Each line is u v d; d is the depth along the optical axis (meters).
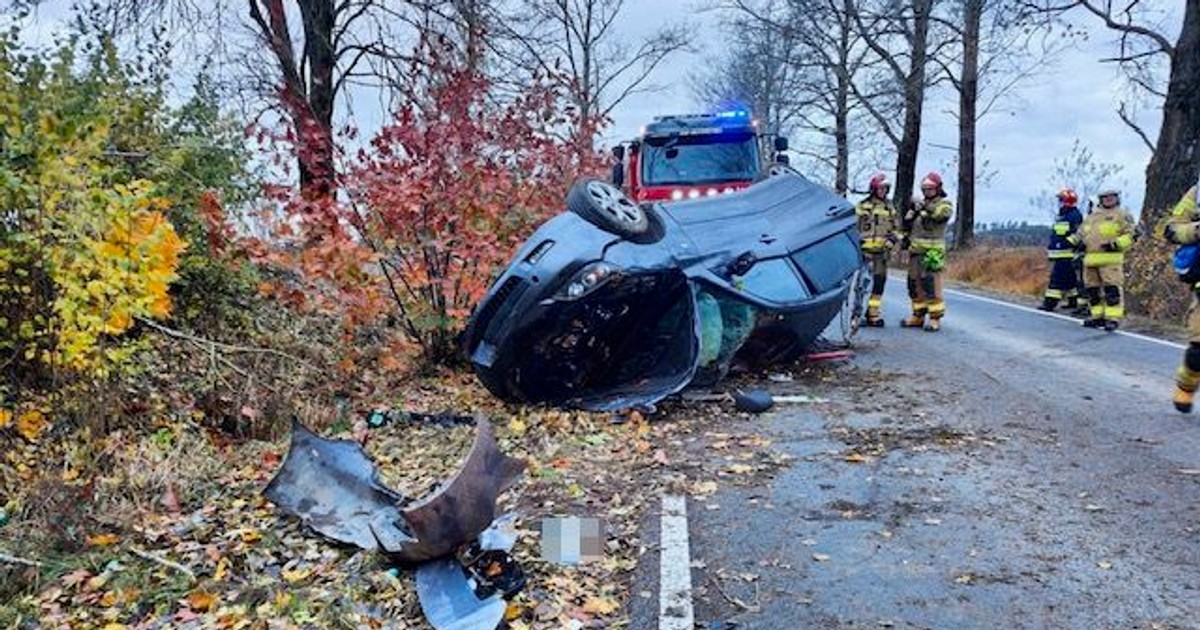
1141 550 3.91
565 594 3.62
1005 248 22.34
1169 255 12.20
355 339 8.27
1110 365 8.20
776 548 4.05
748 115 13.20
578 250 6.30
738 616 3.42
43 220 5.03
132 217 5.26
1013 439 5.69
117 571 3.98
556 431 6.12
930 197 10.77
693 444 5.77
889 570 3.79
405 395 7.22
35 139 5.00
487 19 12.09
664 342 7.09
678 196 12.80
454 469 5.36
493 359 6.43
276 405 6.30
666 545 4.10
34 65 5.58
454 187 7.48
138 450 5.24
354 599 3.62
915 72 26.50
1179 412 6.29
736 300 6.93
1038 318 11.99
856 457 5.35
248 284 7.81
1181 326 10.93
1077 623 3.29
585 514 4.51
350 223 7.33
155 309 5.63
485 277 7.60
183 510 4.74
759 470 5.19
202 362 6.86
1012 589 3.57
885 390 7.21
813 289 7.68
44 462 5.09
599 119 9.70
